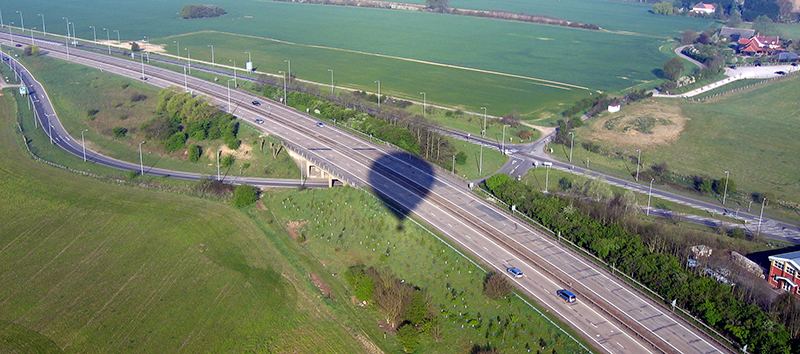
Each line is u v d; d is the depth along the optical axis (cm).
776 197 19275
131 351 11825
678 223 17212
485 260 13950
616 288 12850
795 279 13062
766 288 13200
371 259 14888
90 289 13825
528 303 12331
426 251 14638
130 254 15300
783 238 16425
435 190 17800
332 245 15700
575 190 19038
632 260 13238
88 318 12794
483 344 11650
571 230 14938
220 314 12962
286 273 14538
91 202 18175
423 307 12456
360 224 16188
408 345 11794
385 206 16450
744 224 17412
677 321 11756
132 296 13575
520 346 11462
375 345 12006
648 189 19988
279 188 19450
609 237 14400
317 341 12144
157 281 14162
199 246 15700
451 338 11950
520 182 18262
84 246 15675
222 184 19500
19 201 18100
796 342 10531
